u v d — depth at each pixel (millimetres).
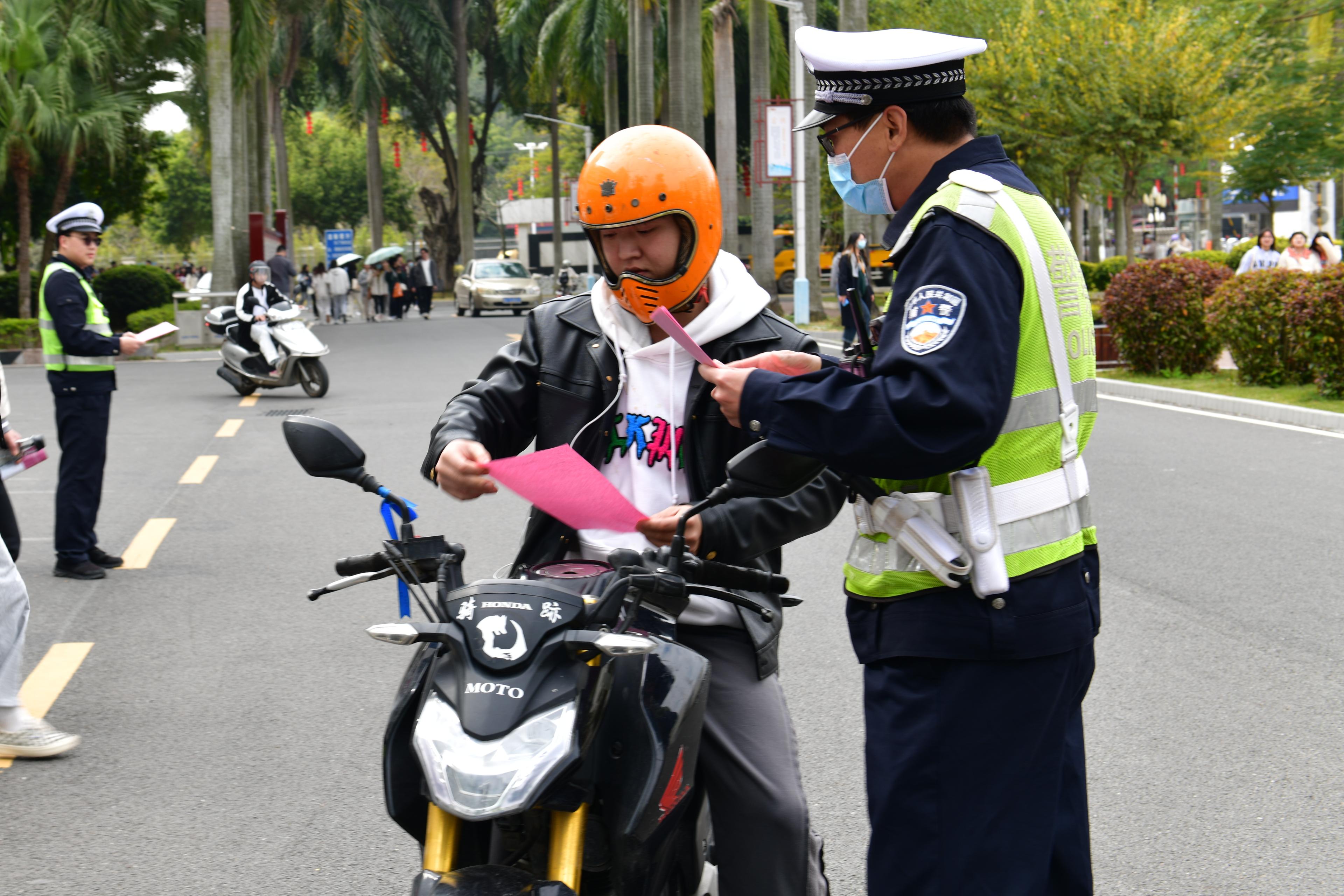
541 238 60625
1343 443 11141
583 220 2676
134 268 29719
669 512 2375
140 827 4035
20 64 24859
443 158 59000
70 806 4199
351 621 6293
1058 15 25219
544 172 105000
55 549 7371
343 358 22297
